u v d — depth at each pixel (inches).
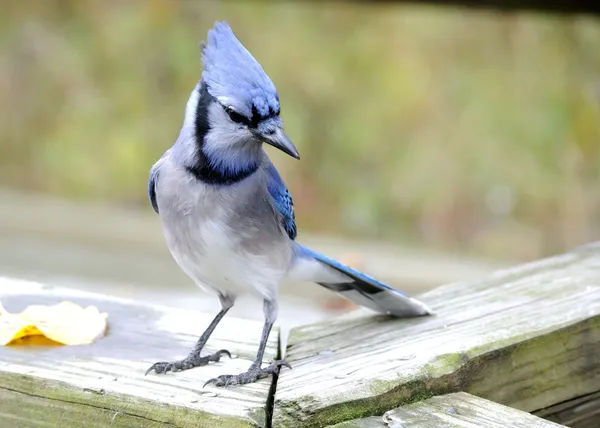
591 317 189.5
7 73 741.3
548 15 440.8
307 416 161.3
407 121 696.4
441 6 425.4
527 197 644.7
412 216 658.8
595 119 645.3
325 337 205.2
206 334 200.1
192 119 207.9
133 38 732.7
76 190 696.4
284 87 712.4
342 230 662.5
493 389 179.2
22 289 227.1
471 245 636.1
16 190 693.3
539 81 678.5
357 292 223.0
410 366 174.2
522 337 182.1
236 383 175.8
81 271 460.4
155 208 221.1
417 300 215.8
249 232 208.8
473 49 706.8
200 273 215.8
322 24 734.5
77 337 195.8
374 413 165.3
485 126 676.1
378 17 728.3
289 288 401.1
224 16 729.6
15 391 172.7
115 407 166.4
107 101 725.3
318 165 689.0
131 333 202.7
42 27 754.8
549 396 184.7
